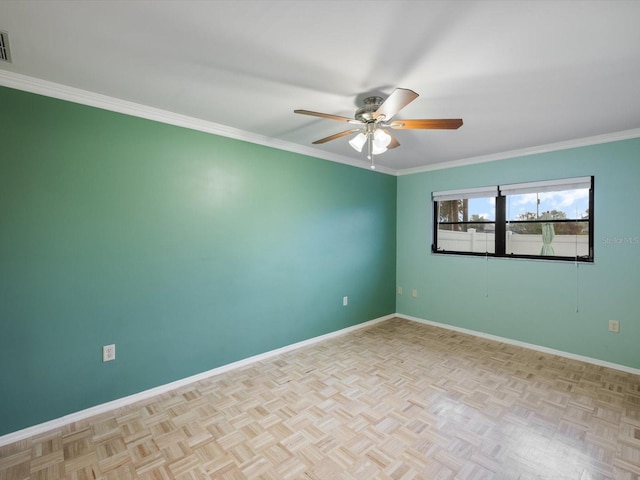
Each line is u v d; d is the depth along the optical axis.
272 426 2.13
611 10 1.32
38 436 2.04
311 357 3.31
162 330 2.60
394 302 4.88
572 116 2.55
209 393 2.57
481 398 2.48
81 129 2.21
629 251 2.97
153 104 2.41
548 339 3.44
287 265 3.47
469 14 1.36
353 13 1.37
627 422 2.16
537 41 1.55
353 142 2.29
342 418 2.22
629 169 2.96
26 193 2.02
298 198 3.56
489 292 3.90
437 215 4.50
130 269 2.43
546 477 1.69
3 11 1.37
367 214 4.40
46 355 2.10
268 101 2.33
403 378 2.82
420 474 1.71
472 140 3.22
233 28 1.50
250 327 3.16
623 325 3.00
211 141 2.86
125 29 1.51
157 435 2.04
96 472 1.74
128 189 2.41
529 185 3.55
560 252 3.42
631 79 1.93
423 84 2.01
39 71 1.92
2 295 1.96
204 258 2.83
